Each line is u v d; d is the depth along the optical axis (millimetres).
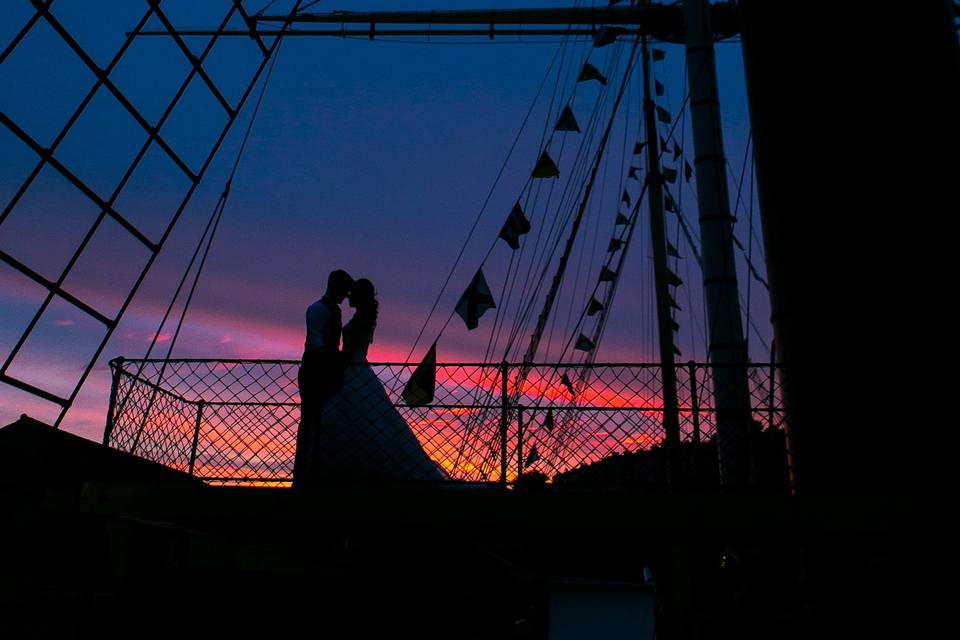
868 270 3822
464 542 5621
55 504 3934
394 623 5000
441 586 5508
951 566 3457
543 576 7148
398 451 4535
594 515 3805
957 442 3553
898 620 3547
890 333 3732
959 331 3645
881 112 3939
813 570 3953
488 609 5504
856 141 3957
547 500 3846
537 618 7137
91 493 3992
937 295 3697
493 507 3865
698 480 4047
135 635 4023
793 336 4008
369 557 5867
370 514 3910
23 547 3820
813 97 4098
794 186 4090
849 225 3895
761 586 4551
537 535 4168
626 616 7520
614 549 5875
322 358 4457
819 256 3947
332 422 4535
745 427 4164
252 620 4422
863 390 3740
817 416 3844
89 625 3949
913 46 3998
